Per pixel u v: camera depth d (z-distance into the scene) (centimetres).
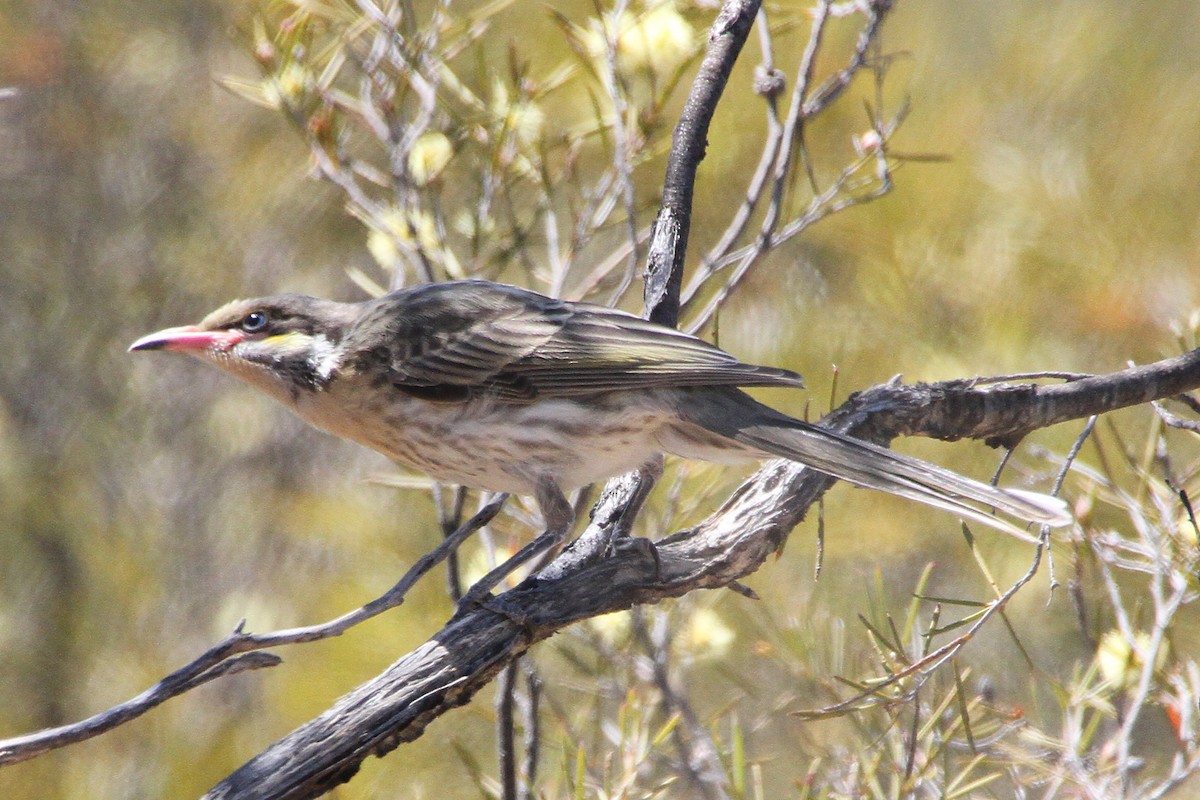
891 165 1122
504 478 889
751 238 1177
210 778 1077
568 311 888
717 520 802
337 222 1430
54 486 1441
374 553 1105
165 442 1544
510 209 936
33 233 1540
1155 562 765
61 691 1291
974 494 759
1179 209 1141
